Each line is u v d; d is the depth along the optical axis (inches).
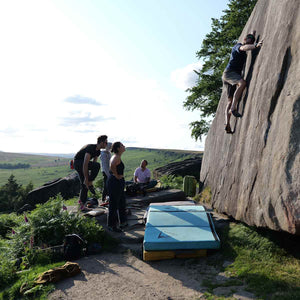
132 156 7337.6
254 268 146.6
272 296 117.2
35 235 206.4
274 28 179.9
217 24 903.7
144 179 331.6
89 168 256.4
